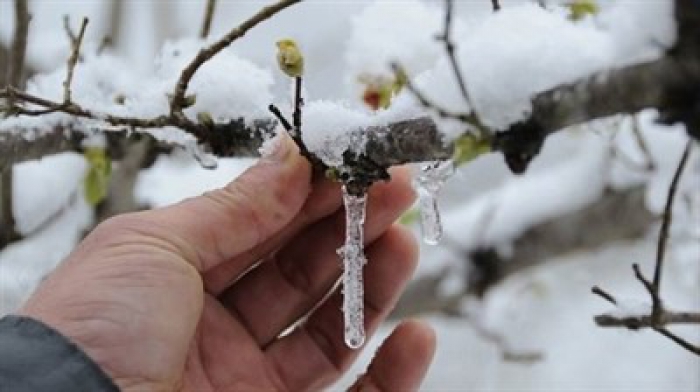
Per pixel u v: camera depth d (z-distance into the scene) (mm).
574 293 1216
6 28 863
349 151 503
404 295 968
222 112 562
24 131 601
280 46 492
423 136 468
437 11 576
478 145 432
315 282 651
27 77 854
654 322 500
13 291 809
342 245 638
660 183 813
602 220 954
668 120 393
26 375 523
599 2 506
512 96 428
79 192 833
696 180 803
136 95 605
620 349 1321
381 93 552
